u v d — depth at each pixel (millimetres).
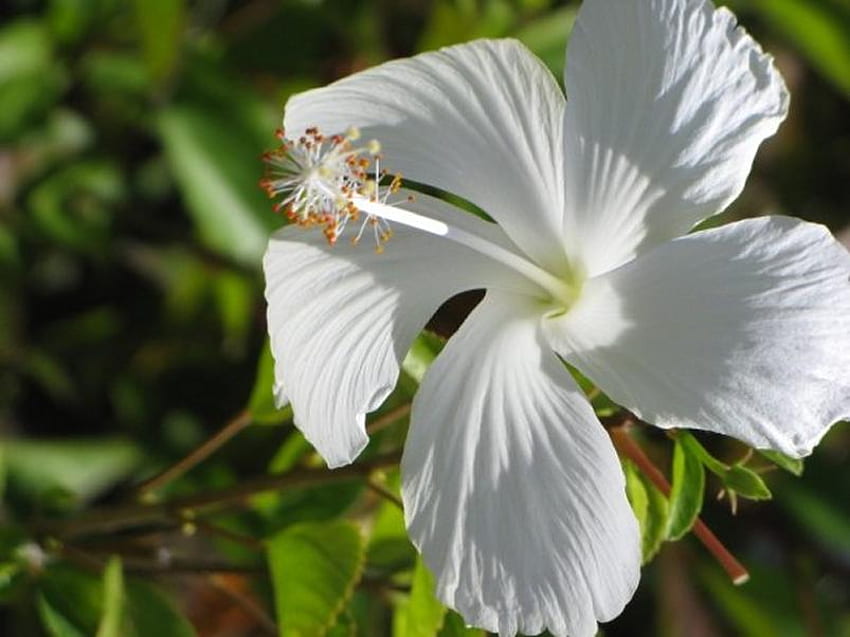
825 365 594
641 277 616
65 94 849
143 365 866
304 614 648
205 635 795
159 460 838
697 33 615
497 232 635
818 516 837
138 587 673
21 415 869
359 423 616
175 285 866
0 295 860
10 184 843
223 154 804
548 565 599
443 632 640
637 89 619
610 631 873
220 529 669
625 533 600
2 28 833
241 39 854
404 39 880
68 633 668
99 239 844
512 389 613
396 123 632
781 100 612
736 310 603
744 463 631
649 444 708
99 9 835
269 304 612
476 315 625
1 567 673
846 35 823
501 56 637
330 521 673
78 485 815
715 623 838
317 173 605
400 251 627
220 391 858
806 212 920
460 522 604
